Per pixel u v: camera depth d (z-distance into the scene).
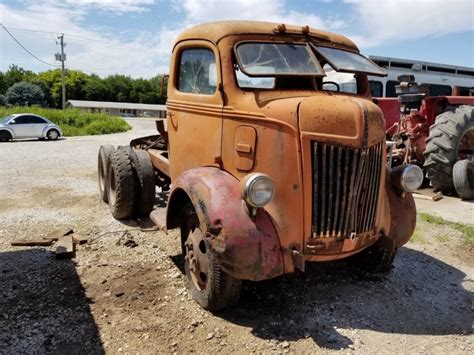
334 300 3.66
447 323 3.37
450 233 5.43
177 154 4.43
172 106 4.49
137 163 5.56
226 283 3.22
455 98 8.20
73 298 3.66
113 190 5.99
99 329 3.21
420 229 5.55
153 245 4.90
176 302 3.60
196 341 3.08
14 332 3.13
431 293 3.84
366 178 3.30
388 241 3.76
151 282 3.97
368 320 3.37
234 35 3.65
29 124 19.88
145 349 2.99
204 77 3.95
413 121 7.88
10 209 6.36
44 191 7.53
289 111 3.16
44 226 5.56
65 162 11.25
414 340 3.13
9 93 65.94
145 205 5.57
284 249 3.14
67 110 34.44
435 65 11.16
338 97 3.38
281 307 3.53
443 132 7.12
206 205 3.17
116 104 75.75
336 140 3.12
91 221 5.77
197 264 3.51
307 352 2.96
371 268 4.09
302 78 3.80
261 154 3.29
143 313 3.43
